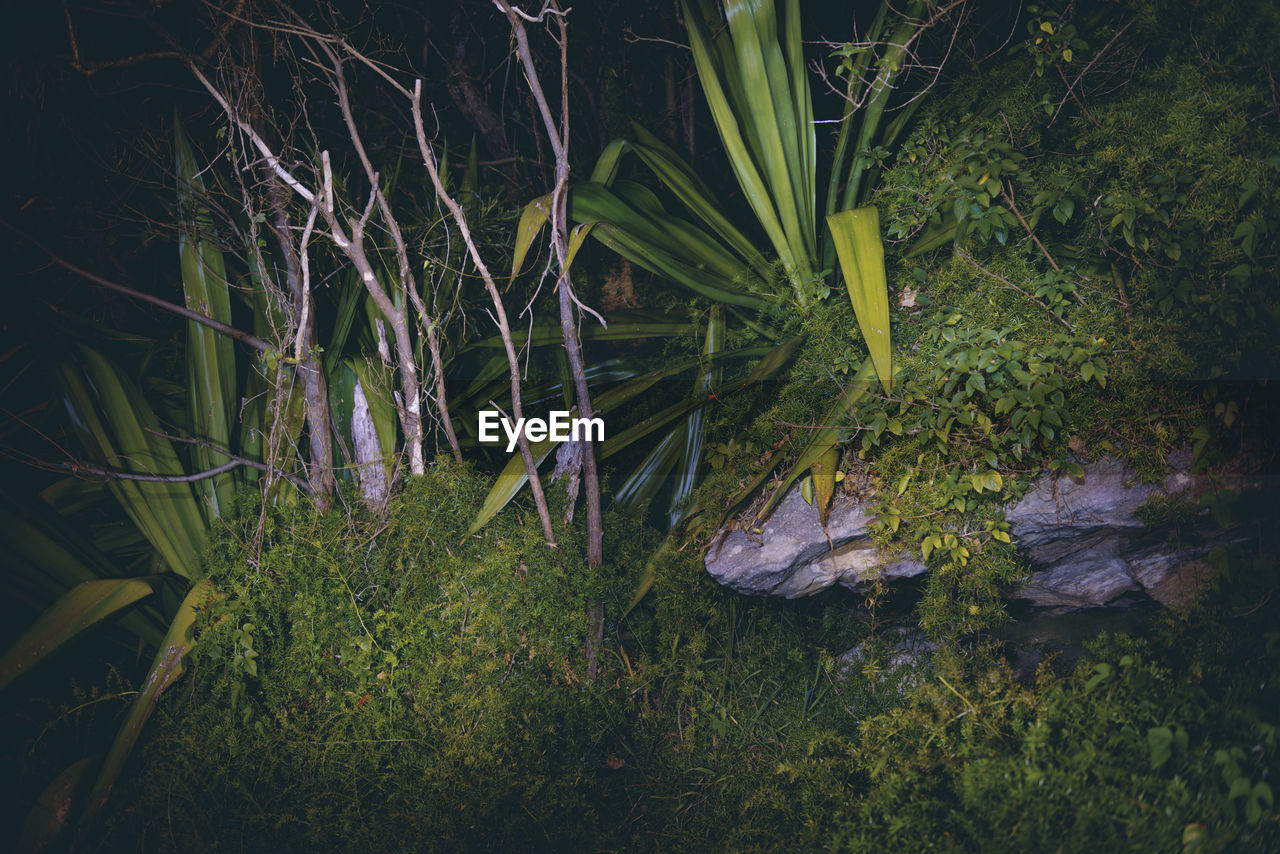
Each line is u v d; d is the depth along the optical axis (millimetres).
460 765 2879
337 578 2998
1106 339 2871
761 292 3512
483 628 3010
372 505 3189
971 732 2637
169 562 3273
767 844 2812
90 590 3018
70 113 3637
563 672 3152
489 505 3125
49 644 2904
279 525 3127
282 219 3189
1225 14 2986
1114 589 2881
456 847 2752
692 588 3230
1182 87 3025
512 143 4473
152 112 3879
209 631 2910
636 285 4207
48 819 2809
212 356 3461
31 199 3545
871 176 3588
